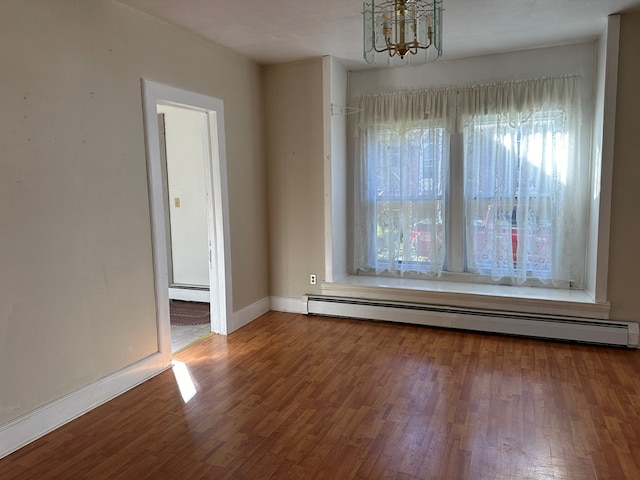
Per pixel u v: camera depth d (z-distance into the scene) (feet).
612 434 7.55
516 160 13.03
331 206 13.99
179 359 11.10
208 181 12.48
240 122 13.20
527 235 13.16
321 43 12.03
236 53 12.85
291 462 6.95
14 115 7.19
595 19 10.59
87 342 8.59
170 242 16.84
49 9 7.67
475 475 6.57
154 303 10.16
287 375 10.11
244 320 13.73
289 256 14.78
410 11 7.08
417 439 7.51
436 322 12.94
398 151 14.32
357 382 9.70
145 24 9.67
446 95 13.65
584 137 12.45
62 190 8.01
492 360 10.71
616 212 11.07
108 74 8.82
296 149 14.17
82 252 8.43
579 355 10.91
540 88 12.61
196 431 7.86
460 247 14.23
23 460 7.07
